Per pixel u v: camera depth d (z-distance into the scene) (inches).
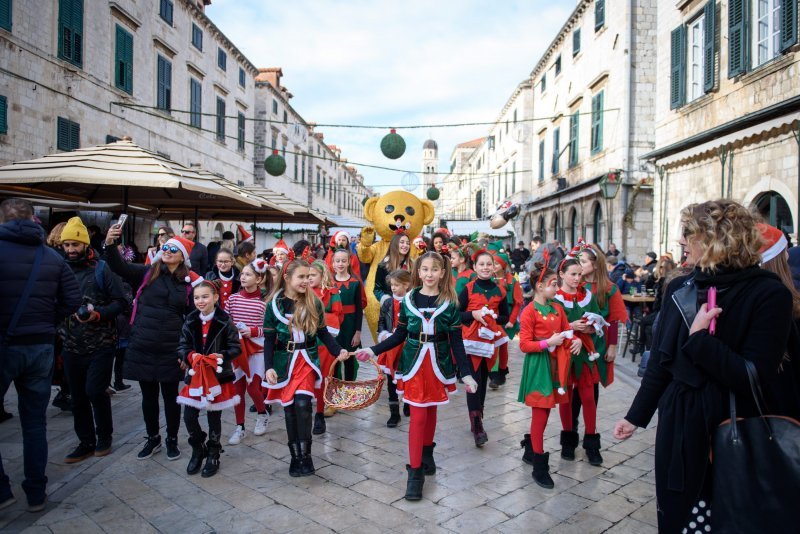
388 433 221.5
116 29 633.6
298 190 1528.1
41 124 510.9
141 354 183.9
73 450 197.3
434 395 165.9
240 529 140.1
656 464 96.0
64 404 245.1
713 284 92.8
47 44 517.7
